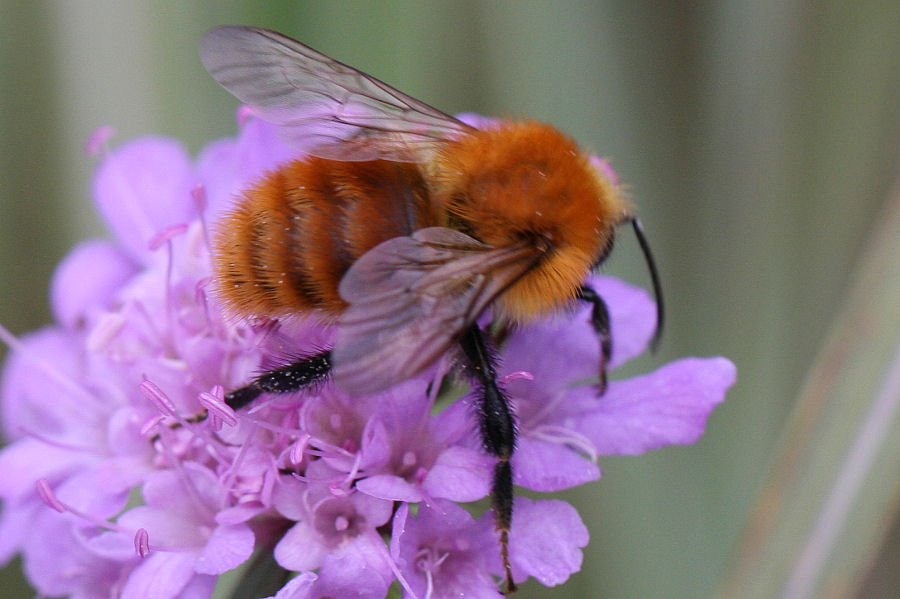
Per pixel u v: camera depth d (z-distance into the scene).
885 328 0.21
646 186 0.23
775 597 0.20
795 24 0.23
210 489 0.20
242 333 0.20
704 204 0.23
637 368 0.22
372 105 0.20
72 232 0.22
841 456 0.21
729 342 0.23
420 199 0.20
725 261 0.23
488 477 0.20
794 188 0.23
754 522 0.21
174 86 0.22
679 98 0.23
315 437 0.20
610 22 0.23
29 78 0.22
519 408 0.20
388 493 0.19
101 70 0.22
